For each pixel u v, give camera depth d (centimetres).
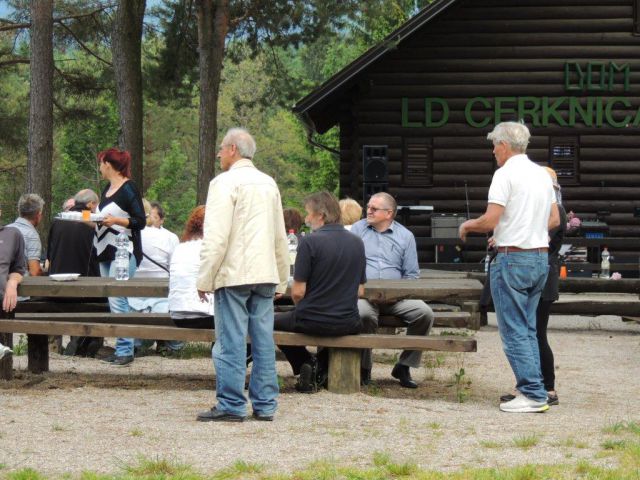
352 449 559
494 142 704
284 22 2331
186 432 597
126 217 877
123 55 1902
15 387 756
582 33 2066
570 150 2078
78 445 559
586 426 634
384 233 887
